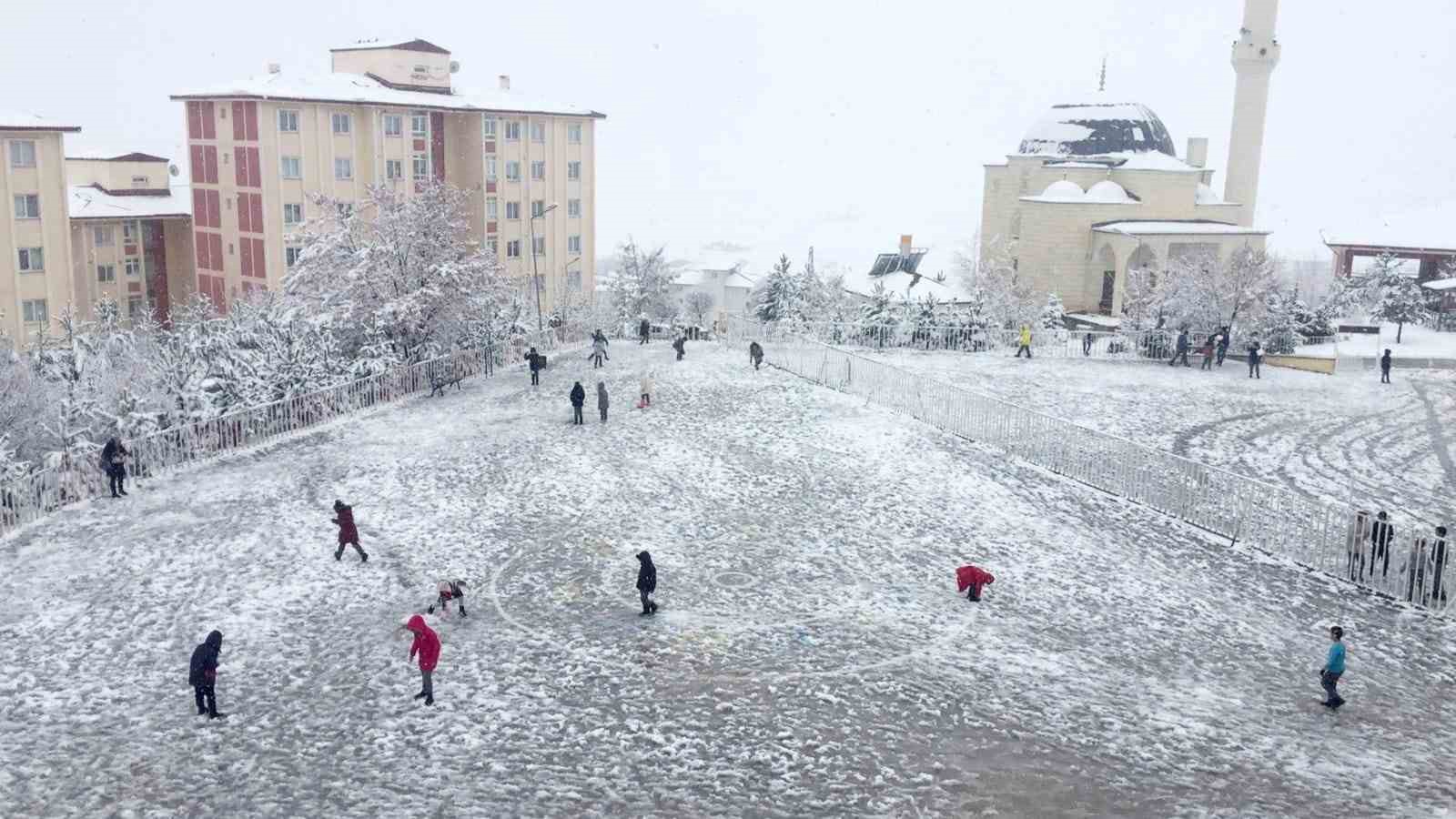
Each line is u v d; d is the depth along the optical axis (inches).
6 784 551.2
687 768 557.6
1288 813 529.7
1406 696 707.4
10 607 789.2
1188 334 2000.5
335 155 2731.3
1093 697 661.9
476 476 1139.3
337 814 518.0
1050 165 3166.8
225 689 663.1
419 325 1674.5
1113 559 950.4
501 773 554.9
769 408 1505.9
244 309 1813.5
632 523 989.2
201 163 2807.6
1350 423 1482.5
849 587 844.6
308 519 994.1
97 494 1066.7
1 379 1198.3
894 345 2127.2
